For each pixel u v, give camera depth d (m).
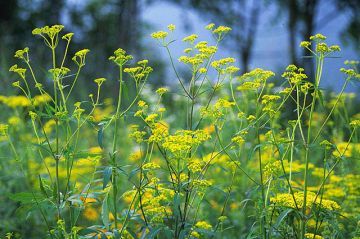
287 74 4.54
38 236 6.09
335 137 7.25
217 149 6.92
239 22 22.33
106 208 4.37
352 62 6.16
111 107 10.05
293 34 19.81
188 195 4.40
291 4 20.02
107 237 4.38
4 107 8.41
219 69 4.69
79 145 8.49
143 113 4.47
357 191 5.78
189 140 4.19
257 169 6.40
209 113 4.56
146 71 4.64
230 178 6.68
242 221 6.04
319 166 7.19
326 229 4.73
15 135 6.74
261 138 6.87
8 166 6.63
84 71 22.17
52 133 8.09
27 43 22.98
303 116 8.20
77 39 25.34
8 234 5.42
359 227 5.09
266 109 4.53
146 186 4.39
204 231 4.25
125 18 20.62
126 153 7.74
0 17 24.44
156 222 4.39
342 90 4.34
